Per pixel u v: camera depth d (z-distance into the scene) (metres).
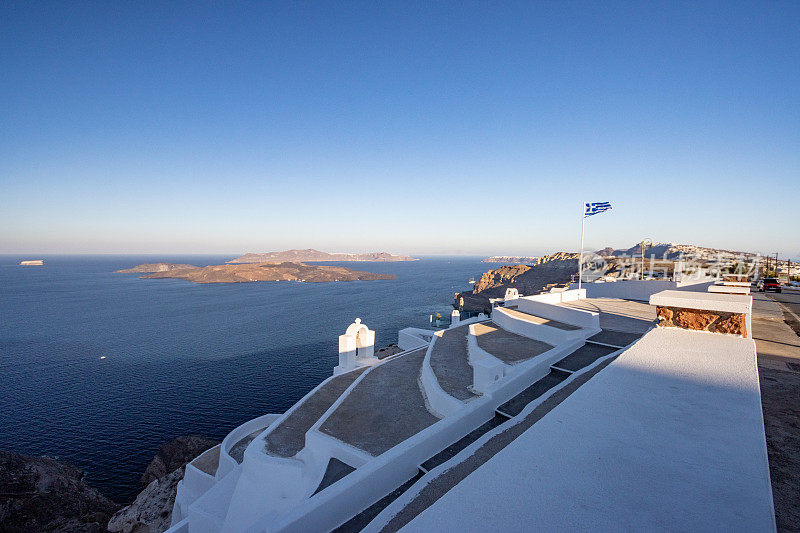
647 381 3.32
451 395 10.87
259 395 49.47
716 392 3.04
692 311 5.36
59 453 36.00
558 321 16.97
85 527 22.34
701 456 2.15
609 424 2.57
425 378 13.05
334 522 5.75
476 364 10.80
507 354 13.51
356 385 13.53
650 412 2.72
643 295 24.91
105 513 24.73
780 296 23.36
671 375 3.45
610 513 1.73
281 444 10.91
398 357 17.89
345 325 94.31
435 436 7.66
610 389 3.16
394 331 87.25
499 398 9.49
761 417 2.58
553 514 1.74
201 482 15.29
